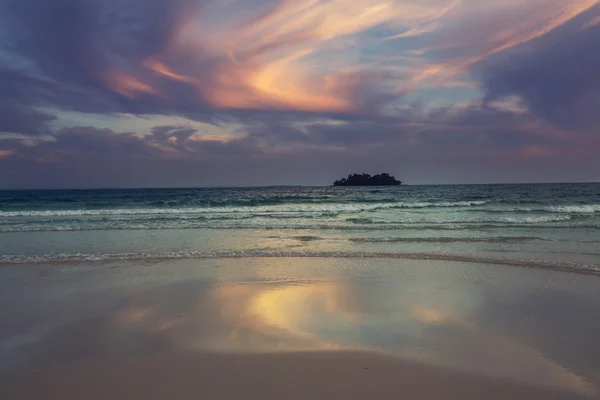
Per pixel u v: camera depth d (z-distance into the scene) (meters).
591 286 7.38
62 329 5.23
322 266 9.22
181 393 3.53
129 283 7.70
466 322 5.45
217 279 8.00
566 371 3.98
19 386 3.70
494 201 34.19
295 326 5.30
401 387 3.62
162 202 36.19
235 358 4.27
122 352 4.46
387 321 5.49
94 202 41.44
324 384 3.67
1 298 6.70
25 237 14.10
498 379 3.80
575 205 27.69
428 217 20.67
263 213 24.00
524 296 6.73
